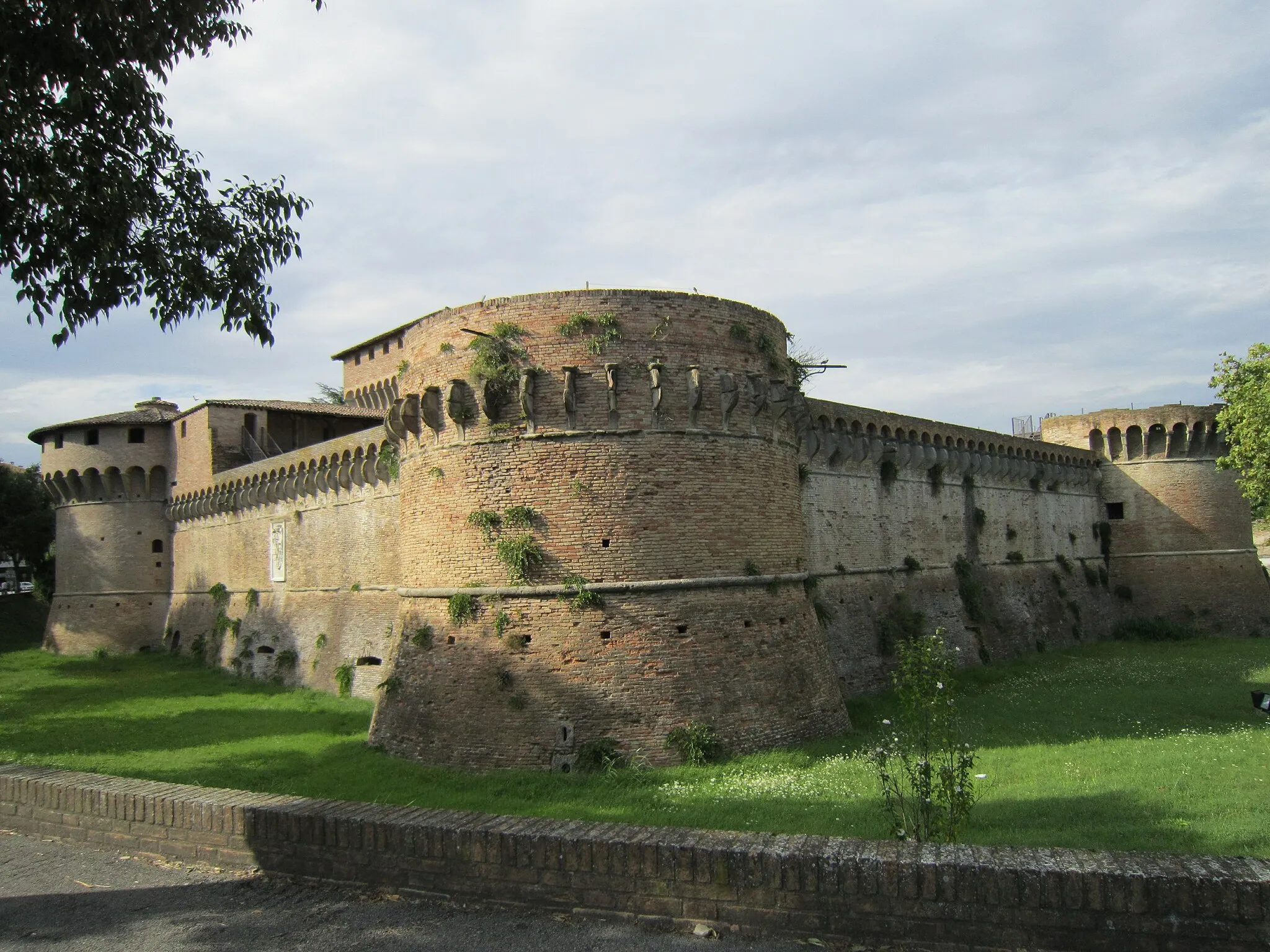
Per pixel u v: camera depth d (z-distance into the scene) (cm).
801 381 3156
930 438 4462
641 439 2506
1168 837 1555
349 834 1142
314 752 2755
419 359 2817
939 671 1503
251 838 1208
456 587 2581
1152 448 5922
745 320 2709
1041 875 889
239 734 3164
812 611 2859
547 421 2522
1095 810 1795
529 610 2462
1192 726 2905
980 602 4597
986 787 2052
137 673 5197
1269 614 5706
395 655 2755
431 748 2486
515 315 2583
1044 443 5438
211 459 5512
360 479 4091
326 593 4347
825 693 2720
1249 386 3894
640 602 2434
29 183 1468
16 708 4003
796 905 948
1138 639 5634
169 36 1508
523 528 2497
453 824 1106
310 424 5997
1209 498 5822
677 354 2566
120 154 1545
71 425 6125
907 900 921
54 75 1425
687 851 989
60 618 6228
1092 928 873
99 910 1094
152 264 1631
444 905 1070
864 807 1833
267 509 4944
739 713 2445
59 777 1464
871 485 4075
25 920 1071
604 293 2555
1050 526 5466
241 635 5072
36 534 7356
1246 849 1472
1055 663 4591
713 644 2473
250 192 1697
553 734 2350
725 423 2608
